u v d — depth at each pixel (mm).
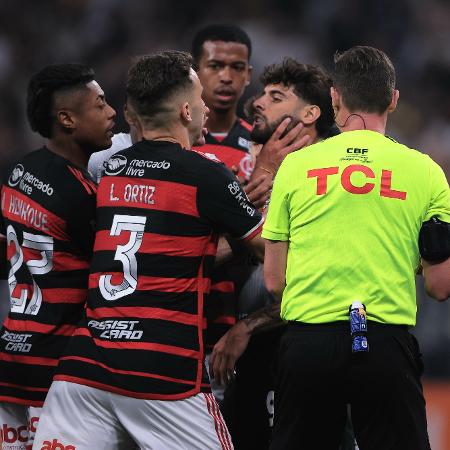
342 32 49594
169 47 50312
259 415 16141
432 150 46188
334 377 12695
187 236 13266
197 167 13398
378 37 49719
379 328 12672
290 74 15875
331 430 13086
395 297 12781
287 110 15828
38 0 51750
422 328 31719
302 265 13055
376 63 13461
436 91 48531
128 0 51000
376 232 12852
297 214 13250
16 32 50531
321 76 15977
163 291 13109
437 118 47594
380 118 13539
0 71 48969
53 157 14703
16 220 14688
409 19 50219
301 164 13344
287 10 50125
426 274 13148
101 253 13469
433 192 13148
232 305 16234
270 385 16062
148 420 12922
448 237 12891
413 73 49000
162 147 13586
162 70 13648
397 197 12945
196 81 13938
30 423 14398
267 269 13500
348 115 13523
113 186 13656
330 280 12836
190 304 13250
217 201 13359
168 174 13391
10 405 14562
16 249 14719
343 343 12656
